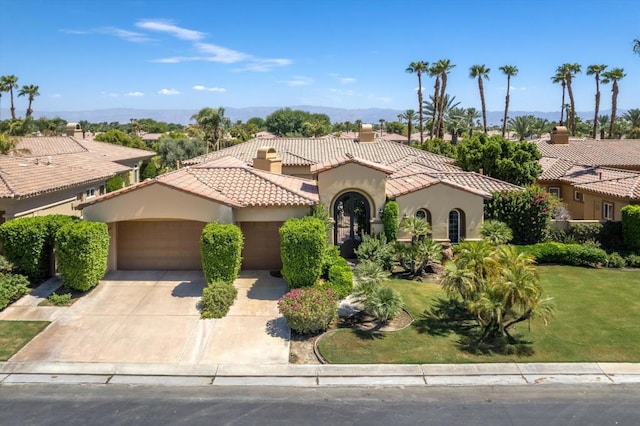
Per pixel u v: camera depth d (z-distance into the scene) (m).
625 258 25.30
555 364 14.11
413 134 134.38
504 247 16.95
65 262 18.62
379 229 24.98
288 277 18.95
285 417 11.44
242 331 16.03
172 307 17.88
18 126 60.75
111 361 14.07
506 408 11.86
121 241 22.28
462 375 13.52
